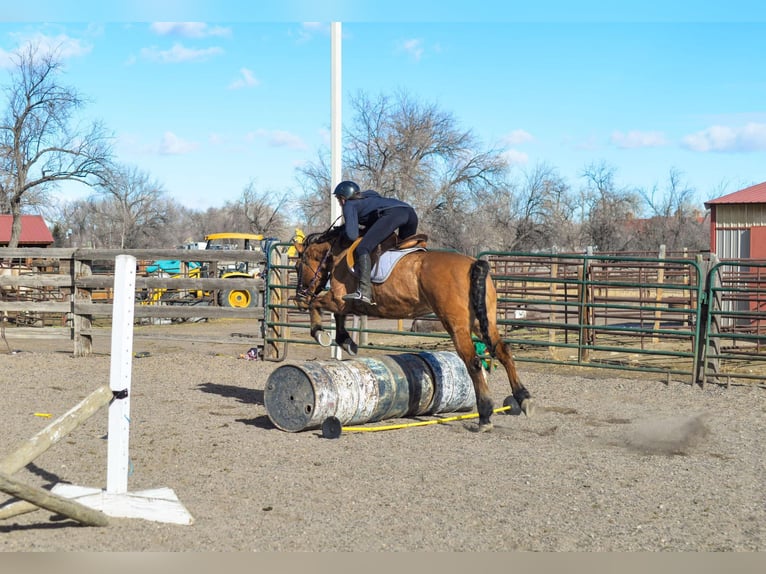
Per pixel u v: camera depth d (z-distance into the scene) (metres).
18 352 15.32
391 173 47.03
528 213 54.97
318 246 9.21
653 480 6.80
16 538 5.20
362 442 8.18
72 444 7.85
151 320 25.17
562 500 6.19
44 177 42.72
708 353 12.12
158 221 87.25
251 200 77.38
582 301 12.73
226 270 30.14
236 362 14.05
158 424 8.98
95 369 13.23
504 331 16.67
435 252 8.60
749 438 8.56
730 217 22.31
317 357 14.88
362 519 5.70
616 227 57.59
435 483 6.64
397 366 9.07
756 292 11.75
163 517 5.58
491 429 8.67
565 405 10.49
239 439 8.21
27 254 14.92
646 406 10.46
